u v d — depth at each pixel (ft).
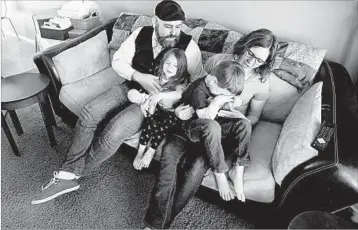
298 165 3.65
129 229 4.51
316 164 3.44
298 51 4.88
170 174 4.09
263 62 4.30
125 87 5.00
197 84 4.38
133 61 4.96
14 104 5.06
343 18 5.03
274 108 5.05
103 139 4.38
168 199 4.03
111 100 4.77
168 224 4.12
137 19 6.14
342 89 4.40
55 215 4.70
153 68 4.80
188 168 4.06
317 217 3.27
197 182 4.10
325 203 3.58
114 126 4.34
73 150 4.59
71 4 7.09
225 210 4.61
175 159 4.14
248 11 5.79
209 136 3.93
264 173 4.06
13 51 8.25
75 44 5.93
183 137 4.37
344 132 3.72
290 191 3.74
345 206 3.50
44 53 5.58
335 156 3.40
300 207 3.78
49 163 5.60
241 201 4.30
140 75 4.75
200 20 5.72
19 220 4.61
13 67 8.18
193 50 4.84
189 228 4.52
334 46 5.33
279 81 4.90
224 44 5.24
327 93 4.36
